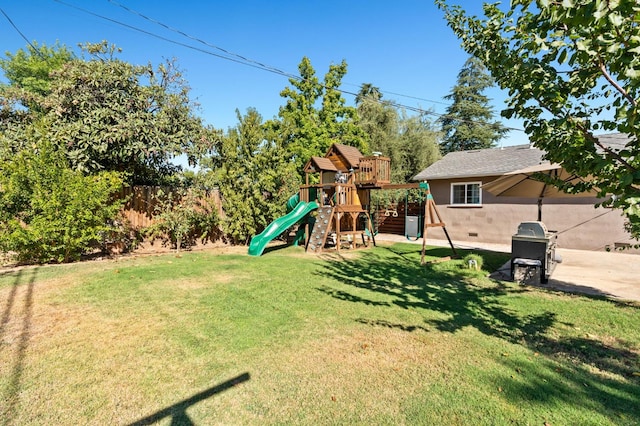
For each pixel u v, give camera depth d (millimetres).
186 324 4062
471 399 2549
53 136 8203
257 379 2836
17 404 2461
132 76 9734
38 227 7320
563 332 3861
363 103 24422
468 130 28484
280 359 3191
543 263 6160
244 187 10820
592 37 1925
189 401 2525
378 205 16656
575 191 3014
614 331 3883
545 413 2379
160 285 5926
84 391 2641
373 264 8203
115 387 2703
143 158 10039
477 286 5977
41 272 6895
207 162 10977
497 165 12562
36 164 7469
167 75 11047
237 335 3740
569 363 3133
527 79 2633
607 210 9953
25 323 4062
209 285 5969
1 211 7340
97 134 8734
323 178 14406
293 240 13109
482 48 3119
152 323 4090
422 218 14500
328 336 3729
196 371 2961
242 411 2406
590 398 2566
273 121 19703
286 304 4867
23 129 9445
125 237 9969
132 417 2336
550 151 2834
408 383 2777
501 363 3119
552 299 5129
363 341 3600
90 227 8125
